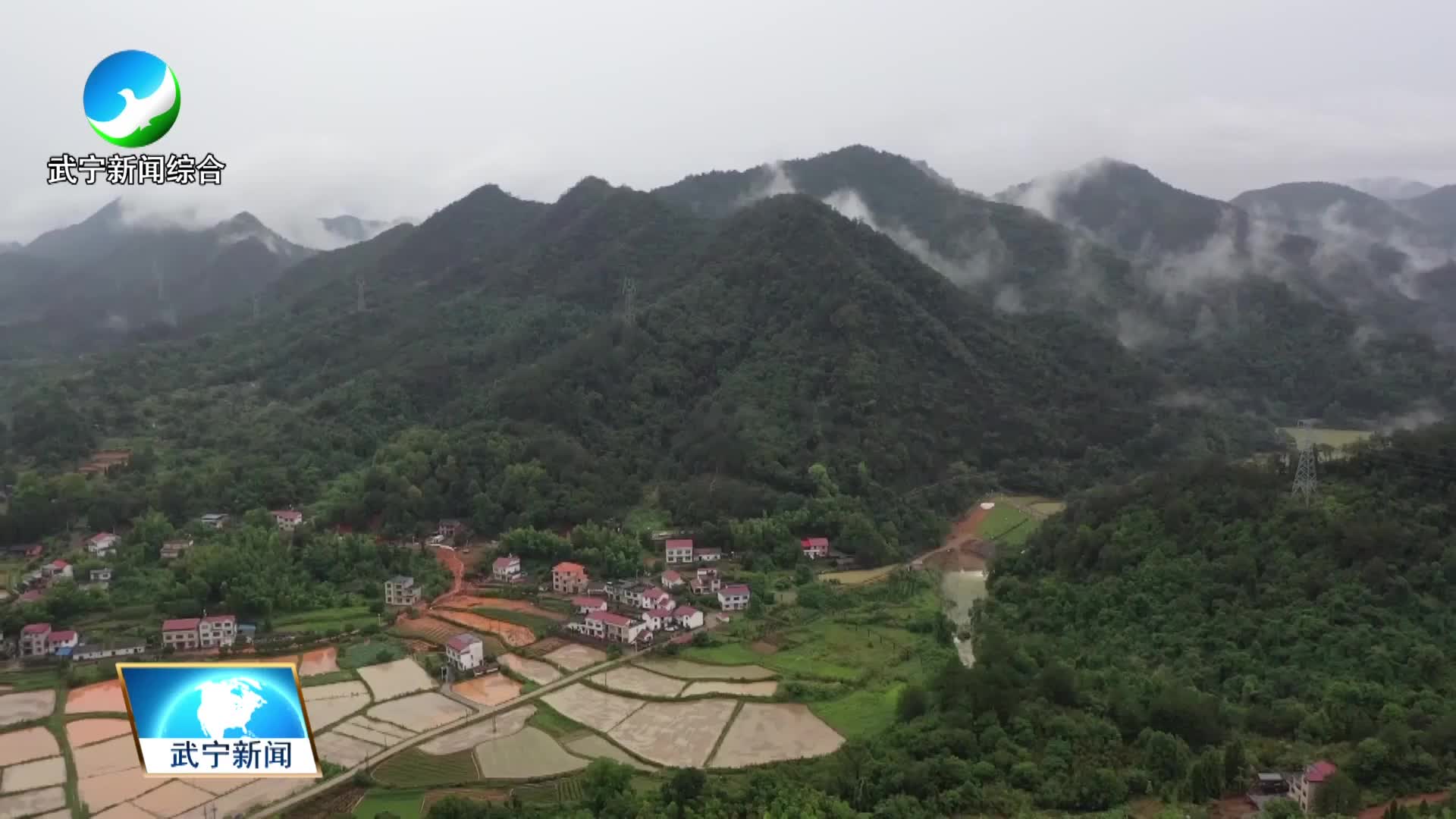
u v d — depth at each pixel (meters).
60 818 95.81
